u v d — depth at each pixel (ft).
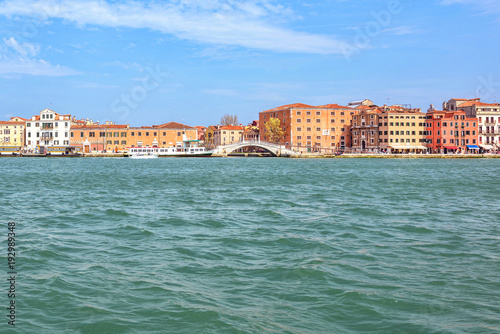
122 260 67.82
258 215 109.91
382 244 78.02
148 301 51.80
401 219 103.86
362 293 53.98
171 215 109.81
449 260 67.97
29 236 84.64
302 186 192.44
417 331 45.09
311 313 48.88
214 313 48.55
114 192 168.55
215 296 53.26
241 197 150.41
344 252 72.38
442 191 169.78
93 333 44.98
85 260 67.82
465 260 68.03
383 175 262.47
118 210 116.37
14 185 198.08
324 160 503.20
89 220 102.37
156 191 172.45
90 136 596.70
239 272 61.82
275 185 197.88
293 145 589.32
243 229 91.45
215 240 81.10
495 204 131.54
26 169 327.47
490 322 46.75
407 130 553.64
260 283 57.57
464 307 50.26
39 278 59.26
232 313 48.75
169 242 79.66
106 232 88.33
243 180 227.40
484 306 50.49
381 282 57.77
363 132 583.99
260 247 75.87
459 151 547.49
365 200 140.67
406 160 495.82
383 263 66.13
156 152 574.15
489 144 561.02
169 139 596.70
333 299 52.44
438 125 544.62
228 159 536.01
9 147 595.88
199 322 46.70
